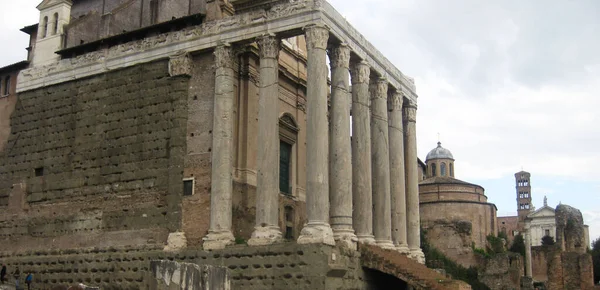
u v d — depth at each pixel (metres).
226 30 36.66
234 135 37.97
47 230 40.78
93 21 44.09
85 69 41.78
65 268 39.03
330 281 31.28
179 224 35.59
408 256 41.78
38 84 43.84
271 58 35.19
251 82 39.59
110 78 40.69
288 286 31.47
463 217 88.50
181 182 36.19
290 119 44.06
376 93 41.91
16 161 43.62
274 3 38.03
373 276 35.78
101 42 41.91
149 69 39.19
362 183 37.56
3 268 41.31
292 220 42.88
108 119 40.06
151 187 37.19
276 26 35.31
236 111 38.44
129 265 36.44
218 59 36.44
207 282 20.03
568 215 86.62
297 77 44.97
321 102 33.47
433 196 92.00
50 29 45.94
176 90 37.53
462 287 33.16
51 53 45.03
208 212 34.97
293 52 45.12
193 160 36.22
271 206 33.56
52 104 43.00
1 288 39.16
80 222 39.47
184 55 37.72
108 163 39.31
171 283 18.80
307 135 33.38
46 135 42.69
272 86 34.88
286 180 43.56
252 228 37.88
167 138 37.41
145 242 36.50
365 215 37.16
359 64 39.12
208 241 34.06
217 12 38.19
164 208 36.41
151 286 18.94
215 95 36.09
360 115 38.47
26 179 42.78
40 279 39.91
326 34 34.56
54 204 40.97
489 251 89.50
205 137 36.25
